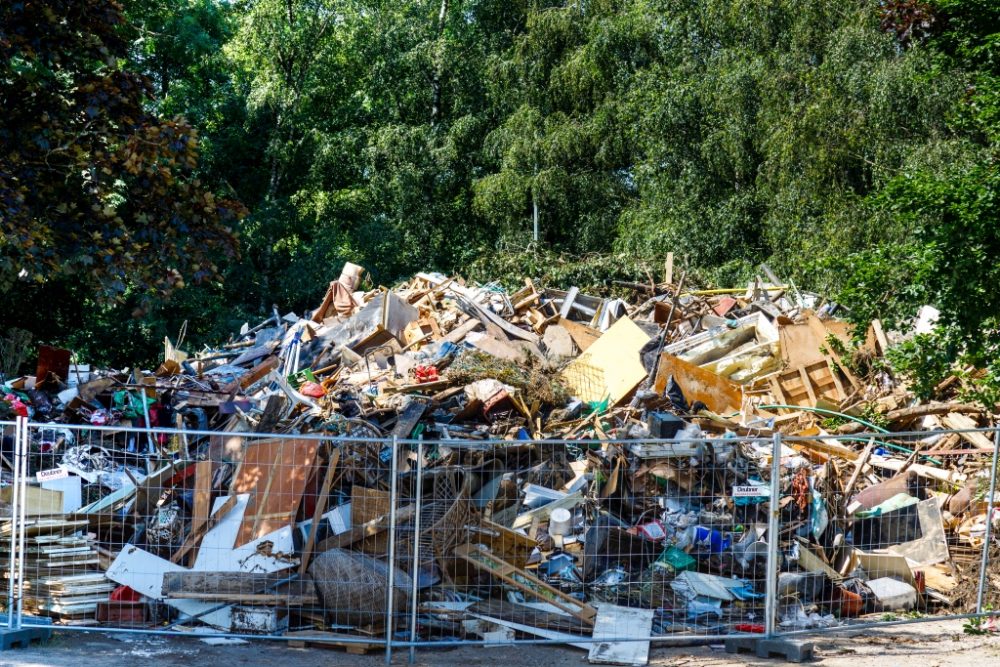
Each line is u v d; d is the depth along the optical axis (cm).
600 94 3506
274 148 3688
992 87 1198
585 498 1035
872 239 2558
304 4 3816
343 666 762
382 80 3847
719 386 1526
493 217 3684
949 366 1129
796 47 2909
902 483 1143
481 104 3816
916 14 1549
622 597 904
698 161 3134
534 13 3625
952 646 837
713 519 995
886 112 2542
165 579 842
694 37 3269
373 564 840
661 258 3012
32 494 916
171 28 3366
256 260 3756
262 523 916
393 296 1839
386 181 3694
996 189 1000
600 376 1558
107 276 1231
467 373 1438
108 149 1265
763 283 2311
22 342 1788
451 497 1017
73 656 758
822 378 1587
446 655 799
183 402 1276
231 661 763
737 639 822
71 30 1284
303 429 1191
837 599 936
